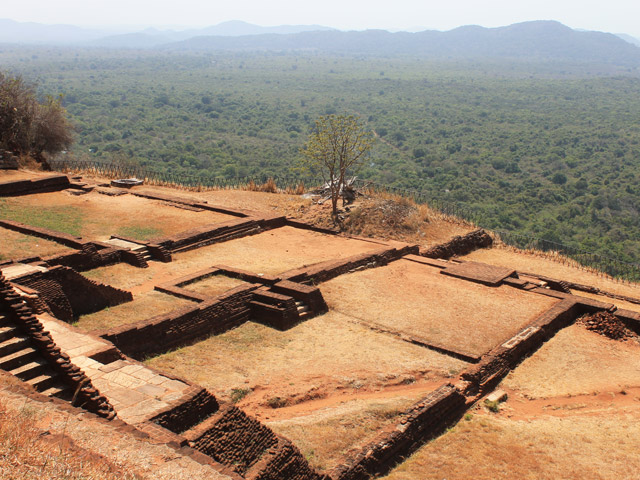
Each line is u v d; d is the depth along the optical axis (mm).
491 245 36281
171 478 9367
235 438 13227
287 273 24109
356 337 20719
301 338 20297
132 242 26016
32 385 12516
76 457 8969
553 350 21484
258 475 12516
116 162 55438
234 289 21750
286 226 33375
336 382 17609
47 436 9516
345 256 28234
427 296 24797
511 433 16453
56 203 31766
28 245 22672
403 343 20578
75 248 23094
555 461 15297
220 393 16281
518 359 20672
